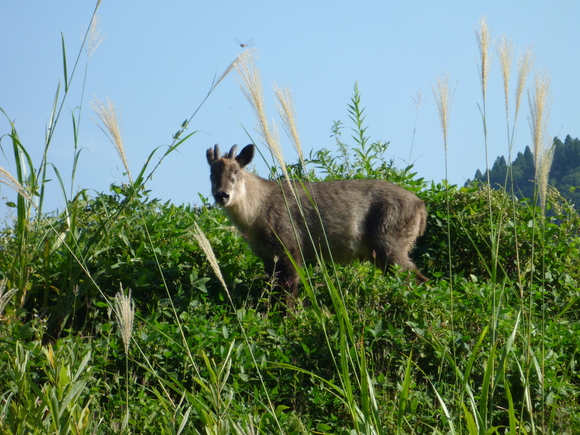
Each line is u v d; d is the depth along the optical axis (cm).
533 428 602
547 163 655
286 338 1011
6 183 647
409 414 828
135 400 842
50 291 1105
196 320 1023
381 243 1420
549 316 1143
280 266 1365
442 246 1421
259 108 629
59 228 1105
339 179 1578
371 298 1075
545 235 1343
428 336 964
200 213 1572
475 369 929
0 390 808
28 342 945
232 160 1430
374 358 966
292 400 887
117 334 959
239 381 900
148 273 1135
